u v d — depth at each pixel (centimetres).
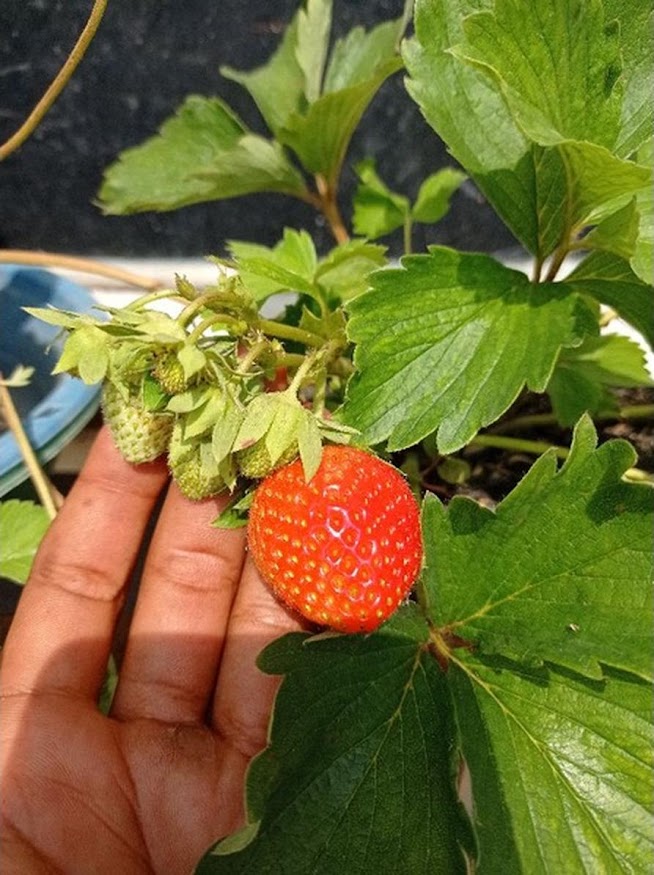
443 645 12
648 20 11
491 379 11
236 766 12
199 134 17
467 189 21
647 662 10
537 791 11
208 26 19
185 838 12
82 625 14
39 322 17
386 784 11
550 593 11
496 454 16
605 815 10
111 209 17
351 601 10
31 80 19
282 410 10
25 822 12
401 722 11
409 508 11
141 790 12
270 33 19
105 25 19
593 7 11
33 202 21
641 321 12
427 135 20
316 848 10
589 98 11
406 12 15
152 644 13
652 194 12
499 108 12
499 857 10
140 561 17
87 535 14
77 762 12
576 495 11
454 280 12
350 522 10
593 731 11
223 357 11
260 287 14
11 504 15
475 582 11
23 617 14
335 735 11
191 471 11
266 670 11
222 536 13
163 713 13
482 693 11
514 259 21
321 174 16
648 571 10
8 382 14
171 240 21
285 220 22
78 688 13
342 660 11
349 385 12
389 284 12
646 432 16
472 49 11
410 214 17
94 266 16
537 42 11
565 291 12
